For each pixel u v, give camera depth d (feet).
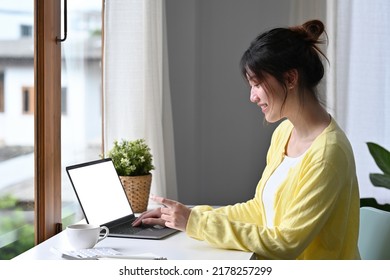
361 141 11.63
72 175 7.16
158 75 10.09
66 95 8.55
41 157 7.67
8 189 7.06
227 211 7.45
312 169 6.12
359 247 7.27
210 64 12.08
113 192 7.79
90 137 9.41
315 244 6.39
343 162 6.13
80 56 9.00
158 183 9.87
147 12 9.65
